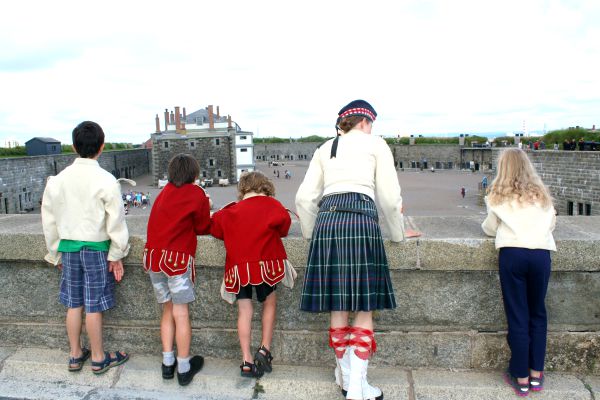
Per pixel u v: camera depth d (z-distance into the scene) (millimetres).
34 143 77125
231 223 3449
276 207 3502
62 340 4117
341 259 3096
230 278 3393
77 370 3756
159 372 3705
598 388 3383
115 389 3578
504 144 86125
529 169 3367
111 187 3545
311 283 3188
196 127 106875
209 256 3781
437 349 3719
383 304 3154
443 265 3596
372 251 3117
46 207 3607
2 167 51156
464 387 3416
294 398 3453
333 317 3348
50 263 4066
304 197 3391
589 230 3848
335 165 3287
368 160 3271
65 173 3574
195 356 3781
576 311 3592
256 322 3879
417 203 51562
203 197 3611
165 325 3676
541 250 3219
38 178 60656
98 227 3578
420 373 3660
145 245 3639
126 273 3982
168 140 84938
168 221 3486
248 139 87125
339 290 3088
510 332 3326
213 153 86250
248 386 3531
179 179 3570
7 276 4133
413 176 84812
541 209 3254
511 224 3258
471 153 91938
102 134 3650
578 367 3607
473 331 3699
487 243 3543
